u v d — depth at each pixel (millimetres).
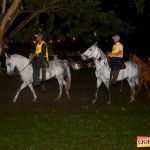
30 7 23188
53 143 10836
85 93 19422
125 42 40000
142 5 21734
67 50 45656
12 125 12688
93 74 29719
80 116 14117
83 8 23266
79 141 11070
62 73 17188
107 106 16125
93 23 24922
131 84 17281
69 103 16625
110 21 24078
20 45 39531
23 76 16203
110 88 21359
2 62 31094
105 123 13133
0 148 10383
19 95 18406
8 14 21156
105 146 10672
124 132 12062
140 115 14453
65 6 23219
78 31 24656
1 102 16562
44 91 19578
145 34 39188
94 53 16281
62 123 13039
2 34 21688
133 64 17172
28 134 11680
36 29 25203
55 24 26891
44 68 16328
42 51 16250
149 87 21203
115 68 16250
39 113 14523
